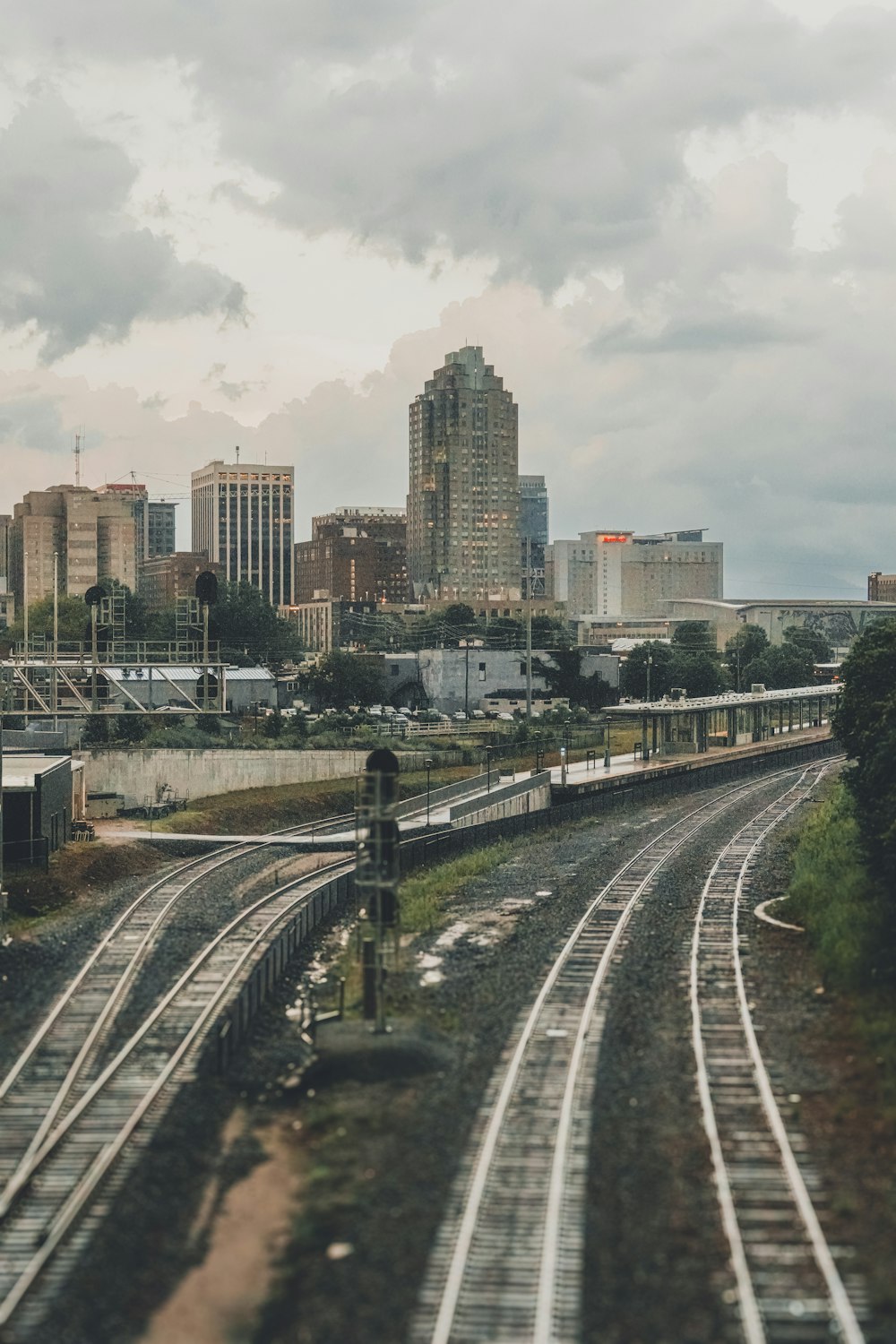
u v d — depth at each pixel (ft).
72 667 214.28
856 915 168.45
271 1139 106.93
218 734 399.03
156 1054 123.24
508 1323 73.72
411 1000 144.56
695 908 195.00
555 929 180.55
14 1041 125.49
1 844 171.94
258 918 184.55
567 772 366.02
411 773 367.45
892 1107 104.83
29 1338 75.05
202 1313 79.66
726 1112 105.09
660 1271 78.95
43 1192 92.84
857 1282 76.79
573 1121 103.30
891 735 206.39
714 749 439.22
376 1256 82.17
